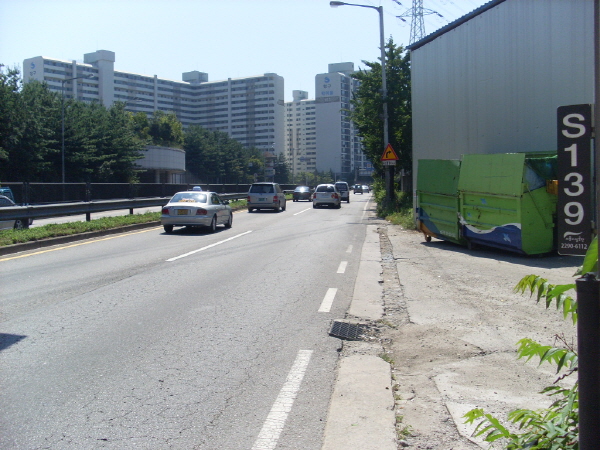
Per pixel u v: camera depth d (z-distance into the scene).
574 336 6.49
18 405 4.51
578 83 13.91
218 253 13.84
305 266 11.96
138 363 5.55
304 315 7.62
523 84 15.38
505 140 16.06
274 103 171.38
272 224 23.45
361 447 3.86
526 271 10.93
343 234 19.27
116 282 9.75
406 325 7.13
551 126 14.66
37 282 9.63
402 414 4.44
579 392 2.56
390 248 15.35
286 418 4.33
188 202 19.11
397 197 30.34
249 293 9.03
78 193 30.34
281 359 5.75
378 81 32.69
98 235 17.48
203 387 4.95
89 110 63.12
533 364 5.64
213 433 4.06
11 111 45.06
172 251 14.04
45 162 48.16
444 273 10.91
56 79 149.25
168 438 3.98
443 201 15.12
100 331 6.66
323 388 4.96
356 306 8.20
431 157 19.83
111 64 158.62
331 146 157.88
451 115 18.55
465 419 4.32
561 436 2.93
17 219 16.69
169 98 175.62
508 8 15.81
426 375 5.36
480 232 13.46
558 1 14.33
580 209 3.94
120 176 62.00
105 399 4.65
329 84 157.38
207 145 101.94
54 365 5.46
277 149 172.50
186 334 6.60
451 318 7.42
